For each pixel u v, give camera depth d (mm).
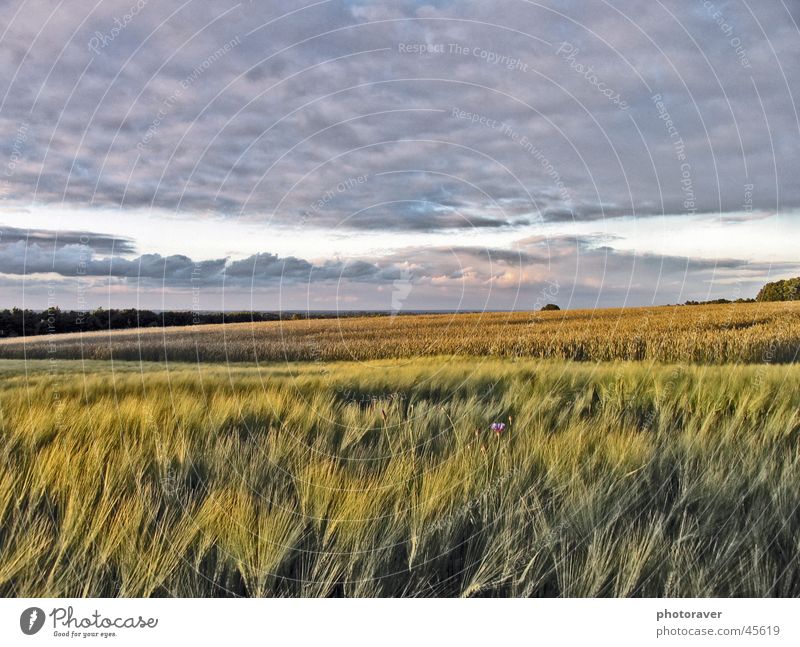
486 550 2939
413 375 6621
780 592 2900
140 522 2961
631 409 4809
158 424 4055
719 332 11125
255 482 3340
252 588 2855
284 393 5160
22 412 4086
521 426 4082
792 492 3164
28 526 2977
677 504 3174
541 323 16297
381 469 3482
